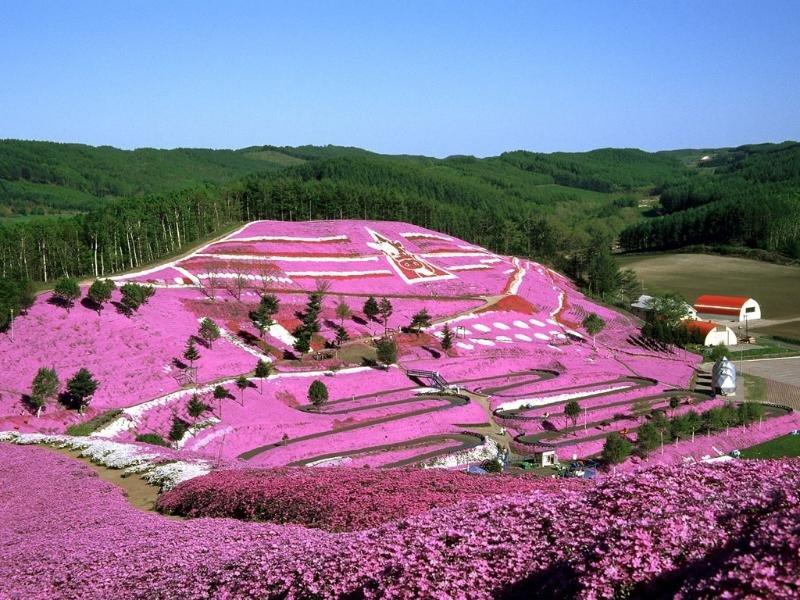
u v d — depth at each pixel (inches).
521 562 836.6
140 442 2699.3
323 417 3312.0
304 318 4382.4
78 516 1583.4
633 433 3353.8
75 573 1176.8
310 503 1423.5
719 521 794.2
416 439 3134.8
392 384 3956.7
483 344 4793.3
